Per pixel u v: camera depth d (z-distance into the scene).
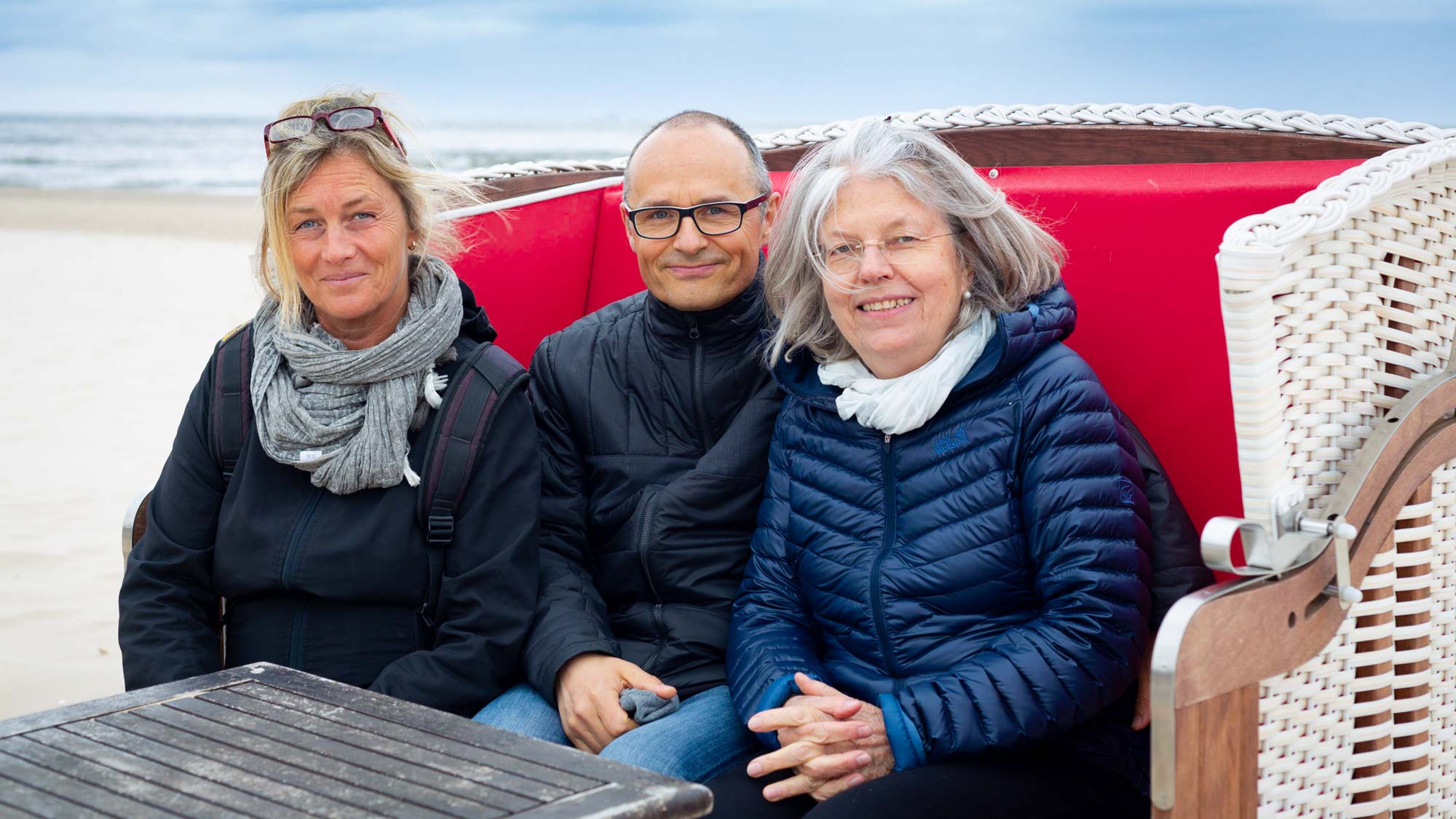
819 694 1.76
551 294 2.73
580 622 2.00
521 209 2.68
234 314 10.55
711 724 1.90
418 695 1.89
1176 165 2.22
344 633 1.97
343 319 2.00
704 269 2.12
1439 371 1.63
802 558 1.95
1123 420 1.87
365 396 1.97
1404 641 1.61
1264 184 2.03
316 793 1.21
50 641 3.51
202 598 2.04
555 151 45.66
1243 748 1.42
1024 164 2.47
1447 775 1.71
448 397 1.97
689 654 2.05
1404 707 1.62
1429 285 1.60
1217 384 2.06
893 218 1.82
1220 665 1.36
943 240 1.85
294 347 1.95
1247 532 1.42
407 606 1.97
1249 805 1.44
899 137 1.88
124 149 46.75
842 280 1.86
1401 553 1.59
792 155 2.74
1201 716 1.35
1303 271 1.44
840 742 1.69
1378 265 1.54
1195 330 2.08
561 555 2.16
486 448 1.98
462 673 1.92
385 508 1.95
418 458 1.97
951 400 1.84
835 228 1.86
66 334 9.36
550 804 1.17
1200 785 1.36
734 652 1.94
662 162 2.09
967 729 1.65
